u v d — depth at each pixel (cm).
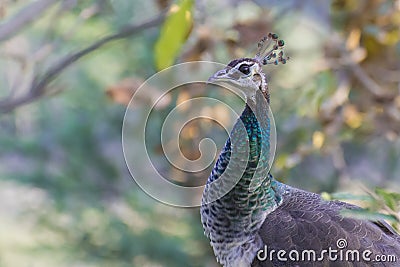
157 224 1792
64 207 1905
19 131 2027
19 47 1387
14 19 1101
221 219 984
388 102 1370
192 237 1758
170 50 745
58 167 1942
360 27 1362
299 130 1430
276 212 988
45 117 1975
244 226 976
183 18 738
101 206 1891
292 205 1003
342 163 1458
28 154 1955
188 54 1186
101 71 1795
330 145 1408
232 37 1258
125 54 1706
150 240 1756
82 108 1888
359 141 1542
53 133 1938
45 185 1934
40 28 1555
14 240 2003
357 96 1416
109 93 1182
